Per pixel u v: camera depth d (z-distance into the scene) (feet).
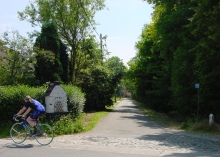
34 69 81.82
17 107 49.96
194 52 73.00
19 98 50.16
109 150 33.27
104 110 116.98
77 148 34.01
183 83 77.46
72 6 118.42
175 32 81.82
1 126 47.88
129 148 34.96
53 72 80.79
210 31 55.57
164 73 110.22
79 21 121.19
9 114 49.52
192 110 78.02
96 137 43.62
